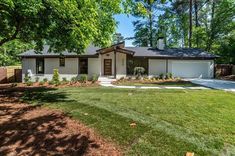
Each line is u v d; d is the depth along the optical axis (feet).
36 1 30.48
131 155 19.12
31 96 43.47
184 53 92.63
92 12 33.37
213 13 126.11
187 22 142.51
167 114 28.60
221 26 118.32
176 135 21.89
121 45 89.15
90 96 41.93
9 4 28.43
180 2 128.16
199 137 21.34
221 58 110.73
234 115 27.91
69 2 31.19
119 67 90.48
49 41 50.16
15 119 28.14
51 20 38.06
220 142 20.24
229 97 40.86
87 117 28.35
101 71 89.86
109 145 21.03
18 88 57.36
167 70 90.07
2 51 128.98
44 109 32.58
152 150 19.53
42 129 25.04
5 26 43.11
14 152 20.97
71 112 30.66
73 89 53.67
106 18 37.73
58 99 39.70
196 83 69.00
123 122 26.03
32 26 40.73
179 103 34.81
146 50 95.96
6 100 39.47
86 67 85.71
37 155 20.33
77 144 21.66
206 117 27.04
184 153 18.75
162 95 42.45
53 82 68.64
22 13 33.04
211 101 36.52
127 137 22.15
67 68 85.61
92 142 21.79
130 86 61.46
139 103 34.99
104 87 58.39
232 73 101.50
